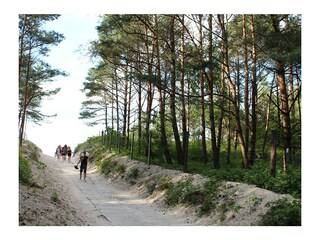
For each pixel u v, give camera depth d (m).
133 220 12.62
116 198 17.89
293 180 11.49
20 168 13.61
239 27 22.02
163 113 23.62
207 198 12.98
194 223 11.80
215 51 21.78
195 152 30.05
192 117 33.91
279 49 14.77
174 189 15.69
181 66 20.17
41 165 25.48
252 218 10.02
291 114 24.14
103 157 32.62
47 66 28.36
